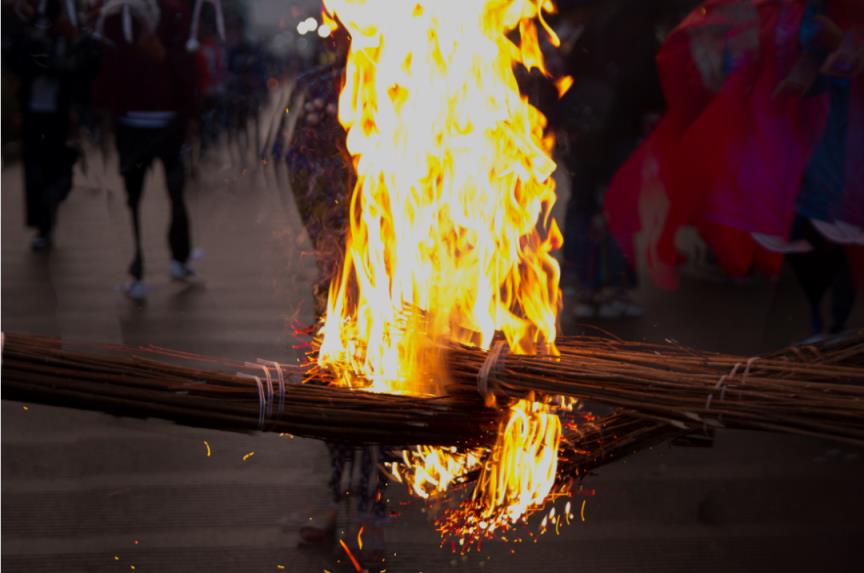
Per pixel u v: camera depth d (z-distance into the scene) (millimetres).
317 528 4242
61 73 9820
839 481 4887
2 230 11070
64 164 10273
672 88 6797
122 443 5227
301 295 8008
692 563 4117
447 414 2629
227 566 4066
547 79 7387
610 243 7766
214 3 8750
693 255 9664
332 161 4062
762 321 7715
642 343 2877
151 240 10609
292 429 2539
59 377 2393
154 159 8562
